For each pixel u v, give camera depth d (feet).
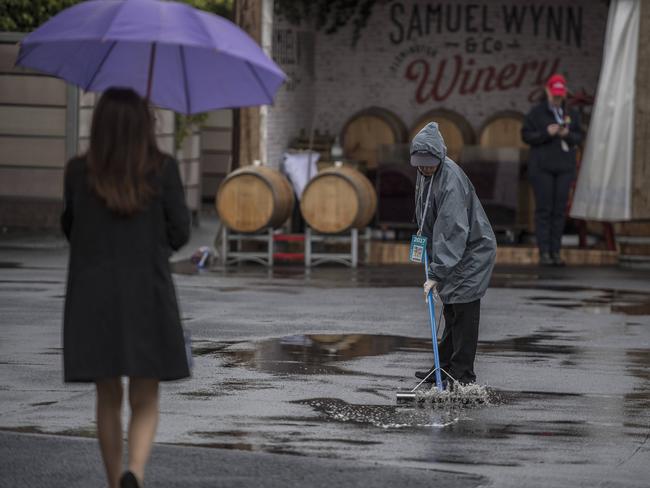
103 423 45.44
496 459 52.70
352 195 130.41
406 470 50.47
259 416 60.39
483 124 164.35
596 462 52.49
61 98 145.89
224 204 131.85
